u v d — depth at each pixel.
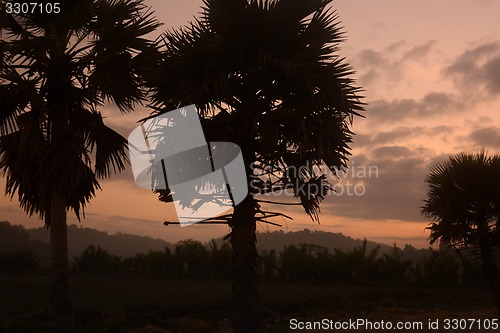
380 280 35.00
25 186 10.49
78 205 11.02
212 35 8.39
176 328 12.82
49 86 10.23
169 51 8.34
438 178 12.86
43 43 9.42
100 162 10.66
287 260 36.78
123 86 10.15
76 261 49.97
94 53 10.20
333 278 36.03
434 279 30.72
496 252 12.52
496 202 12.22
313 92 7.94
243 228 8.20
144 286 29.89
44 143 10.27
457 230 12.49
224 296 22.88
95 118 10.42
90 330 11.11
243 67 7.84
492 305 19.08
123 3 10.30
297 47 8.19
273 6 8.18
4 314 15.15
